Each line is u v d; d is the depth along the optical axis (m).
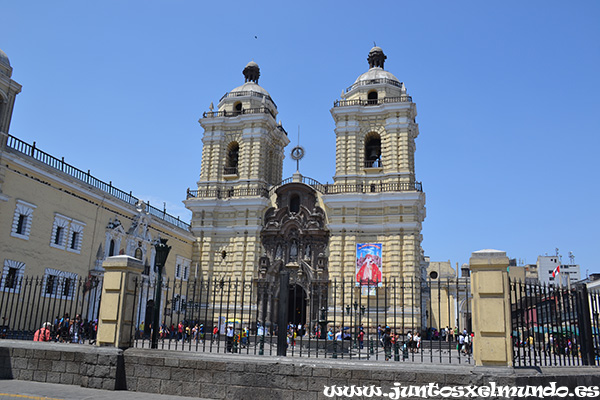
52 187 33.03
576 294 14.79
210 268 50.53
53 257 32.75
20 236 30.05
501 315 12.86
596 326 14.91
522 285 13.95
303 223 48.84
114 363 14.77
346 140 49.91
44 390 14.32
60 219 33.59
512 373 12.33
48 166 32.50
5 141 29.47
